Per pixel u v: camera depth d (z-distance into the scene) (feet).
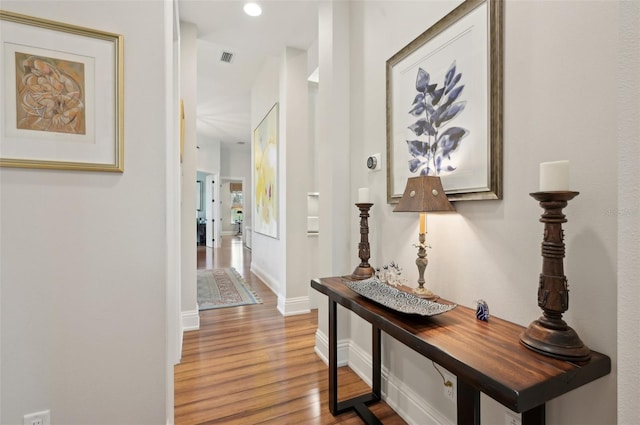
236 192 44.52
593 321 3.00
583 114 3.06
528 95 3.59
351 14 7.36
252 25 9.83
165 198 4.63
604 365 2.79
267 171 14.57
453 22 4.56
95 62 4.25
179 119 7.95
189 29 9.66
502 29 3.86
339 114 7.35
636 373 1.74
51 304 4.06
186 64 9.61
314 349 8.34
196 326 9.70
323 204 7.73
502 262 3.89
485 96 4.06
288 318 10.77
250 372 7.13
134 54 4.46
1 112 3.81
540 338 2.95
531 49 3.55
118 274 4.37
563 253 2.93
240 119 23.08
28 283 3.97
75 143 4.14
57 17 4.08
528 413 3.39
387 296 4.70
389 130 5.99
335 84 7.30
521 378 2.49
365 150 6.90
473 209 4.31
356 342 7.25
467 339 3.28
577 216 3.13
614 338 2.83
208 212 31.22
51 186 4.06
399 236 5.88
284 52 11.22
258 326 9.98
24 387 3.94
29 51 3.93
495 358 2.84
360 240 6.69
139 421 4.46
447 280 4.76
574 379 2.59
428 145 5.08
